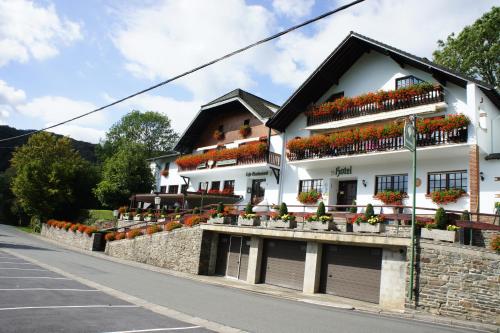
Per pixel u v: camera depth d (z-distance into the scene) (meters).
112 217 36.84
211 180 29.47
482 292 10.77
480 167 16.16
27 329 6.85
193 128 31.86
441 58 25.77
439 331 9.20
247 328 8.30
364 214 14.74
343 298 14.68
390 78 20.22
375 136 18.53
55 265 17.42
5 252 20.72
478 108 16.58
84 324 7.57
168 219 26.17
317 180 22.34
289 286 16.88
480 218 15.58
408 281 12.23
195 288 14.66
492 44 23.61
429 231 12.33
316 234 15.35
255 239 18.42
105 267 19.09
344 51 21.31
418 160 18.11
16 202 54.19
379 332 8.66
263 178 25.36
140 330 7.50
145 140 58.41
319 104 22.83
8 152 71.19
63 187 43.91
